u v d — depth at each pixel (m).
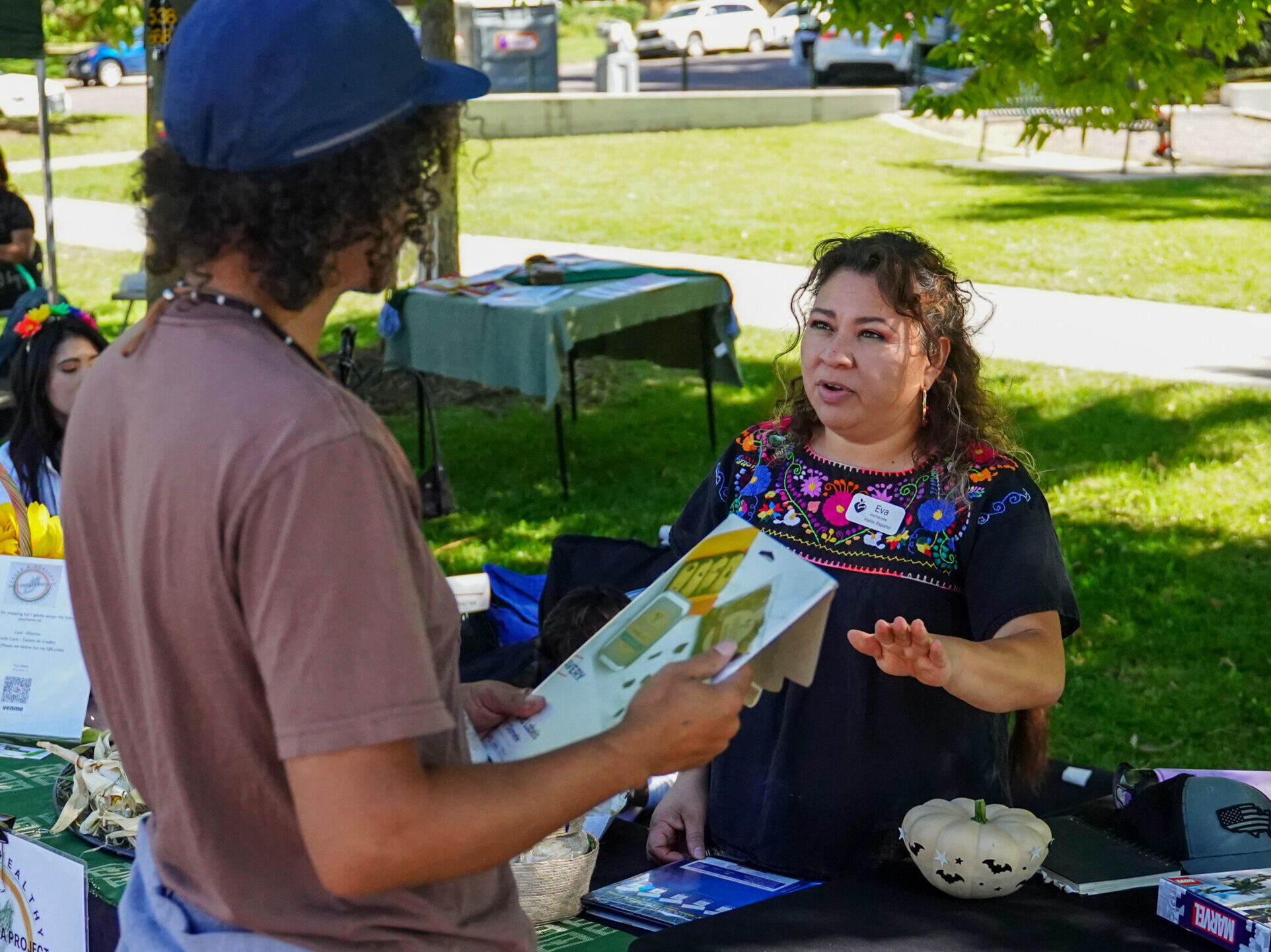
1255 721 4.65
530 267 7.20
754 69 30.94
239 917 1.21
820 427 2.29
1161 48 5.41
